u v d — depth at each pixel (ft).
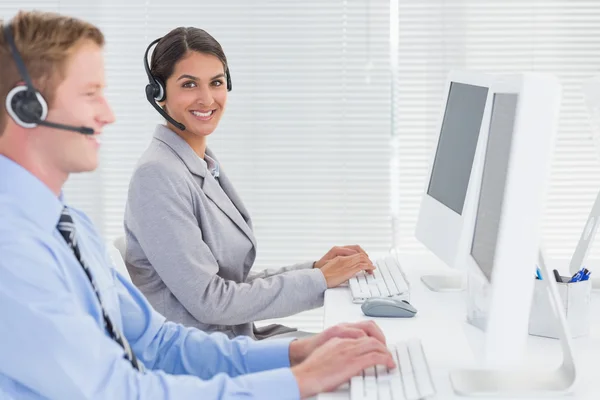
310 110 10.50
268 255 10.70
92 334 3.73
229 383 4.02
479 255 4.39
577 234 10.51
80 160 3.99
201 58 7.18
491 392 3.98
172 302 6.79
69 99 3.92
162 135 7.05
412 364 4.36
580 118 10.39
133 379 3.84
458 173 5.49
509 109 3.91
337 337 4.67
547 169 3.71
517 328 3.82
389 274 6.79
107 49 10.45
